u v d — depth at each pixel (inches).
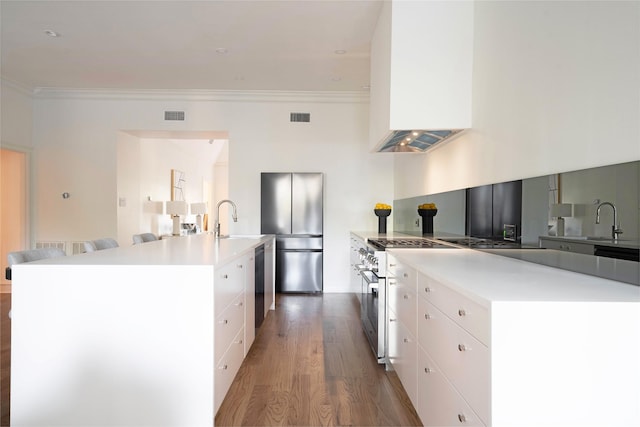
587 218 68.2
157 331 78.1
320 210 230.8
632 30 58.6
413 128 118.6
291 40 164.6
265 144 241.1
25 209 232.8
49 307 77.8
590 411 48.1
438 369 69.8
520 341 48.1
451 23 118.3
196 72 203.8
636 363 48.3
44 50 176.6
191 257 91.5
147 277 78.2
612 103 62.7
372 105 161.6
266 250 168.4
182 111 239.1
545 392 48.1
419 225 182.2
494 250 102.6
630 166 58.9
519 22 90.9
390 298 114.1
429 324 75.4
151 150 297.3
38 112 236.8
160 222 314.5
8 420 86.7
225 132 244.1
